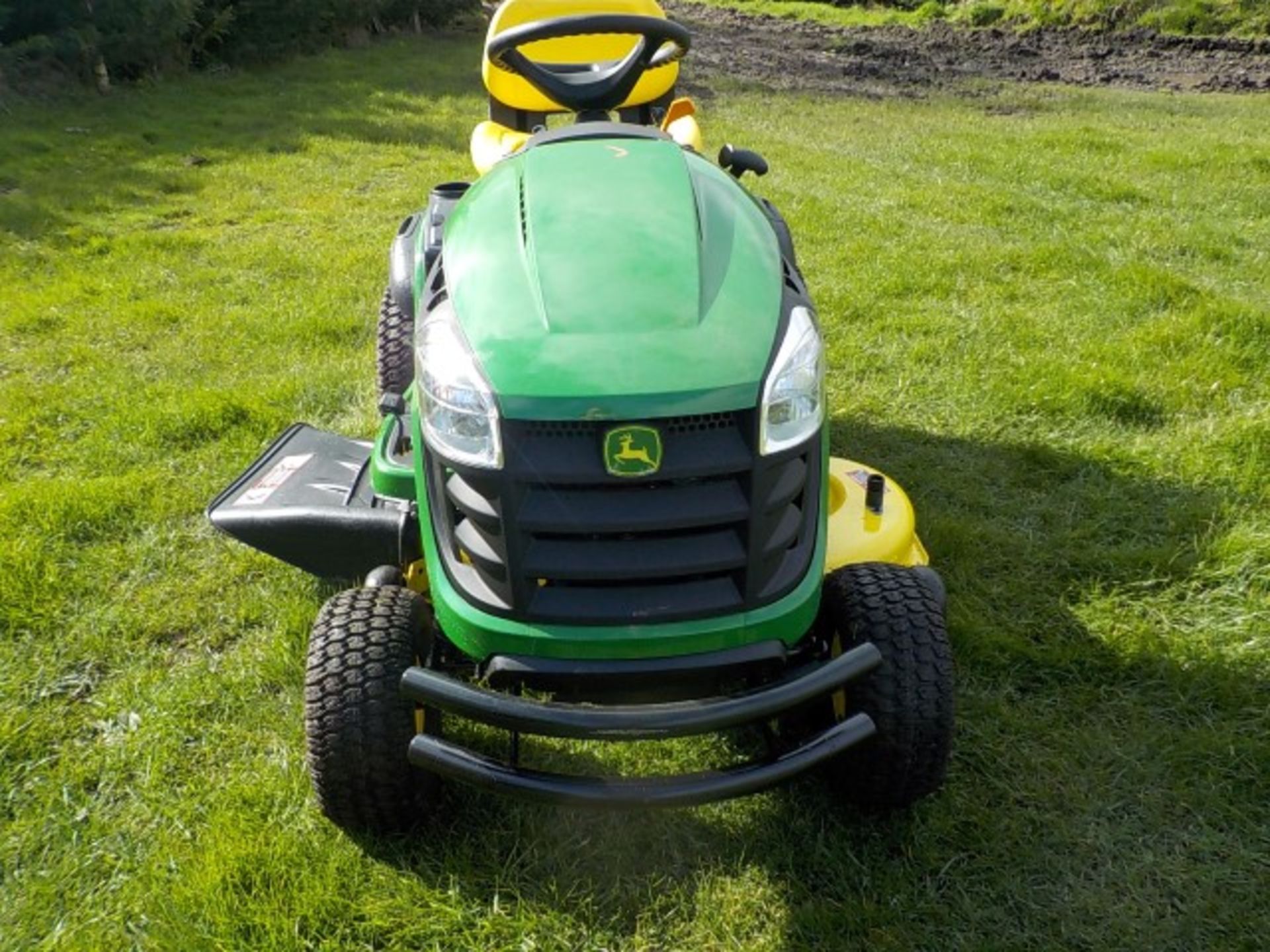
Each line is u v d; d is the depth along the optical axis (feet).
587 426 6.93
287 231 23.53
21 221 23.59
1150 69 49.03
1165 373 15.79
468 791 8.85
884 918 7.75
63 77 38.04
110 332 17.99
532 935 7.78
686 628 7.22
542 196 8.11
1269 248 22.53
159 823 8.75
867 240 22.02
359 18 51.72
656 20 9.73
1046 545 11.98
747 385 6.98
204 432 14.60
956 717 9.56
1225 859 8.21
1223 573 11.37
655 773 9.09
